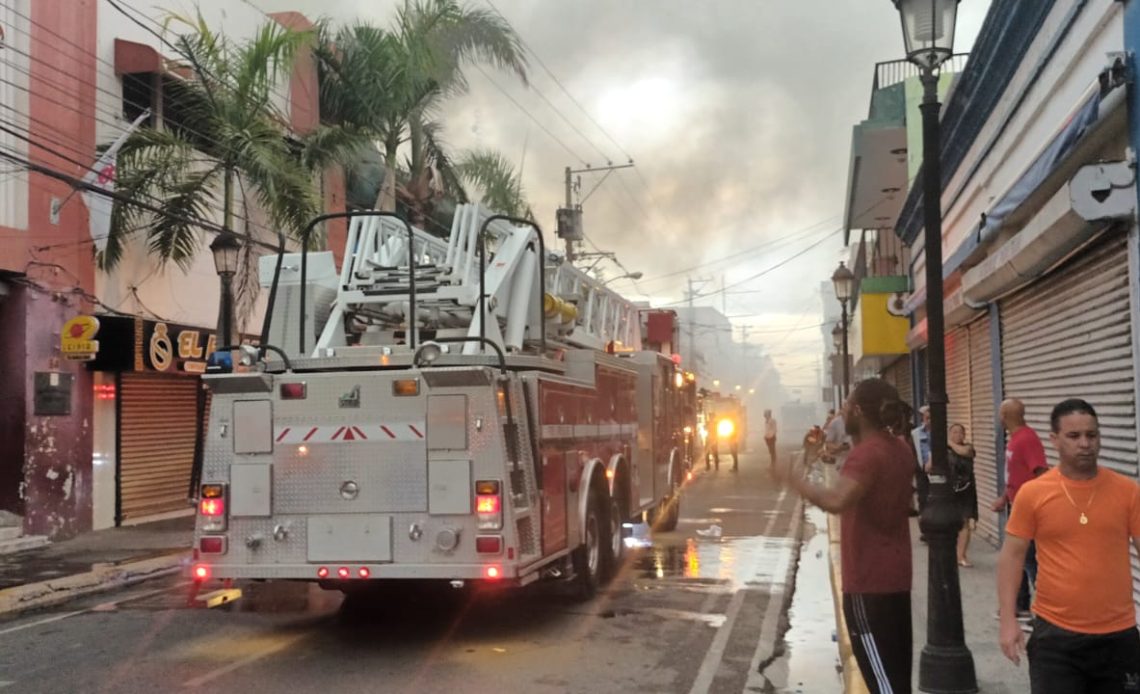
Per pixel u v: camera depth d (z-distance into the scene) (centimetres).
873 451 470
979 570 1088
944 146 1500
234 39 1977
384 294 973
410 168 2372
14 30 1417
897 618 468
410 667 759
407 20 2136
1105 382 808
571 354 1052
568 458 940
